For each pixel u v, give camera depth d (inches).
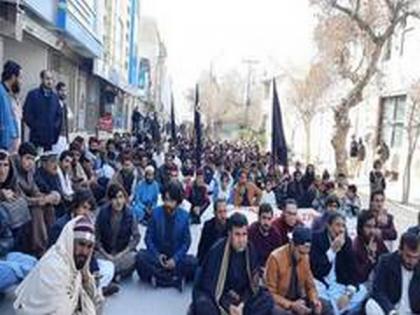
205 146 1097.4
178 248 329.1
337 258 302.4
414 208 856.9
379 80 1159.0
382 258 260.1
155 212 333.1
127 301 301.3
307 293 267.9
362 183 1127.6
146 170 485.7
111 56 1358.3
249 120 2438.5
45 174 342.0
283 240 321.7
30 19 551.5
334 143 909.8
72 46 820.0
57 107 406.9
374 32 881.5
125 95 1856.5
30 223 296.5
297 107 1453.0
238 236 252.5
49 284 201.0
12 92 334.6
